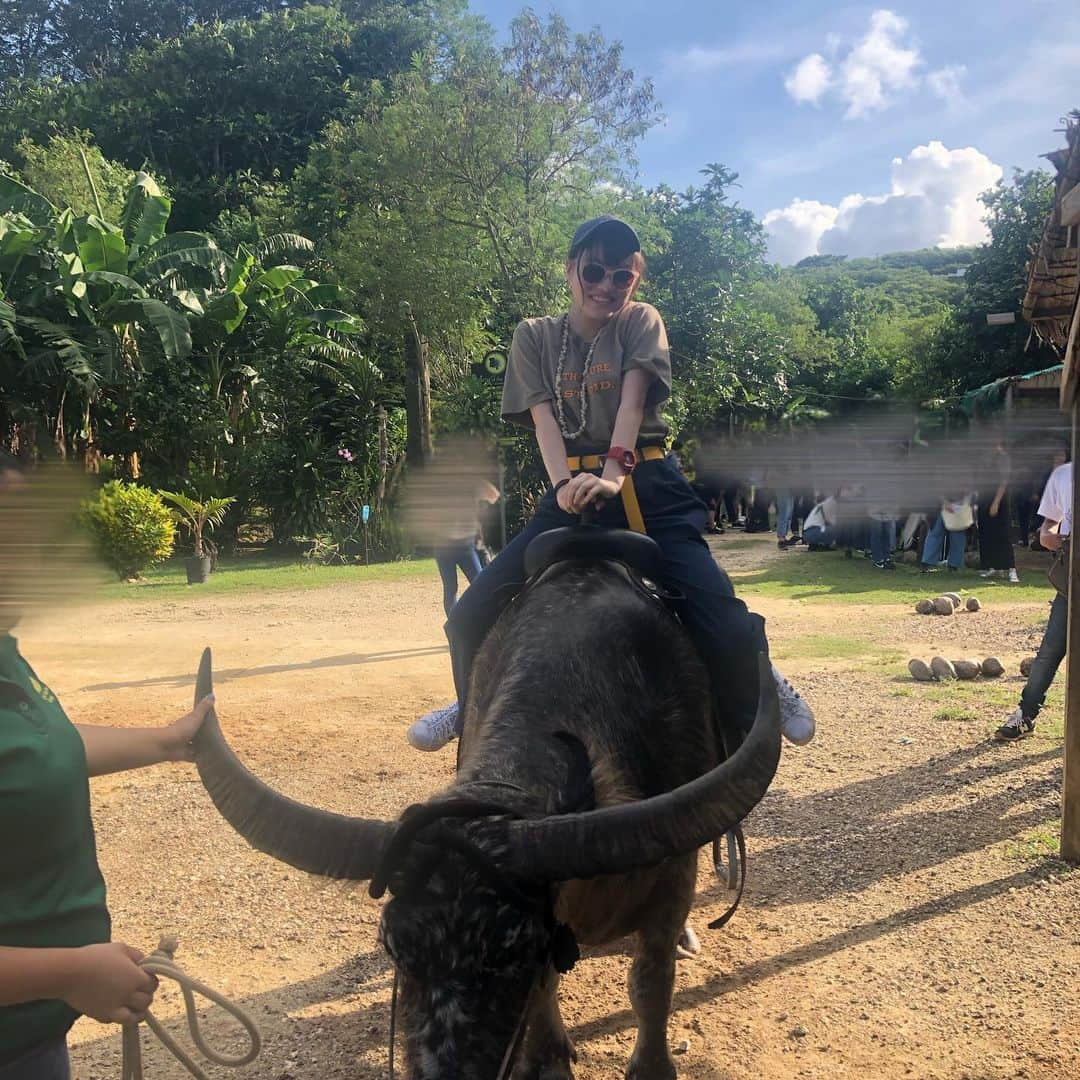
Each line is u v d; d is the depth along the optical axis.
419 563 17.83
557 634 2.56
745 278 23.08
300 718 7.46
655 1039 2.86
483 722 2.38
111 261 19.03
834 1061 3.20
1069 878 4.41
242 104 38.69
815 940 4.00
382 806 5.56
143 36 47.84
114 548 14.71
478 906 1.76
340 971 3.86
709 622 3.00
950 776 5.81
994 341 24.16
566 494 3.03
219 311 20.19
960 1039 3.29
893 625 10.70
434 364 21.55
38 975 1.60
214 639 10.80
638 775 2.45
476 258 19.97
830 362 29.88
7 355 18.17
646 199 21.05
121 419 20.30
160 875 4.74
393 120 19.38
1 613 1.73
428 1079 1.67
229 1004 2.01
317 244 27.12
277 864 4.85
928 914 4.17
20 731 1.80
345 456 20.41
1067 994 3.53
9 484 1.71
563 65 18.86
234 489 20.17
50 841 1.83
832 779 5.86
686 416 21.41
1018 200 23.38
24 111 37.53
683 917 2.70
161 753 2.15
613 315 3.28
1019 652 9.16
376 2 42.47
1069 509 6.02
